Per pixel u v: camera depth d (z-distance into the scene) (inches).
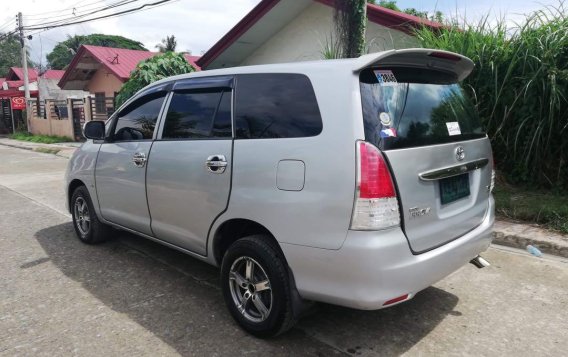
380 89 105.8
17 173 431.2
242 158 118.6
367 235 96.3
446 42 258.2
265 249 113.2
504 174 251.4
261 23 433.4
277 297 111.5
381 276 96.2
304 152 105.4
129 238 207.3
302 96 111.0
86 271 168.1
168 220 145.6
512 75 238.4
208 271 167.0
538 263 168.6
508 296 143.5
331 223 100.0
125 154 161.9
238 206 118.9
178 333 123.3
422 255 104.2
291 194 106.8
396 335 121.5
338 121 101.7
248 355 112.5
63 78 852.0
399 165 100.3
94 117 786.8
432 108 116.6
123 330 125.1
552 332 122.0
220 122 129.3
